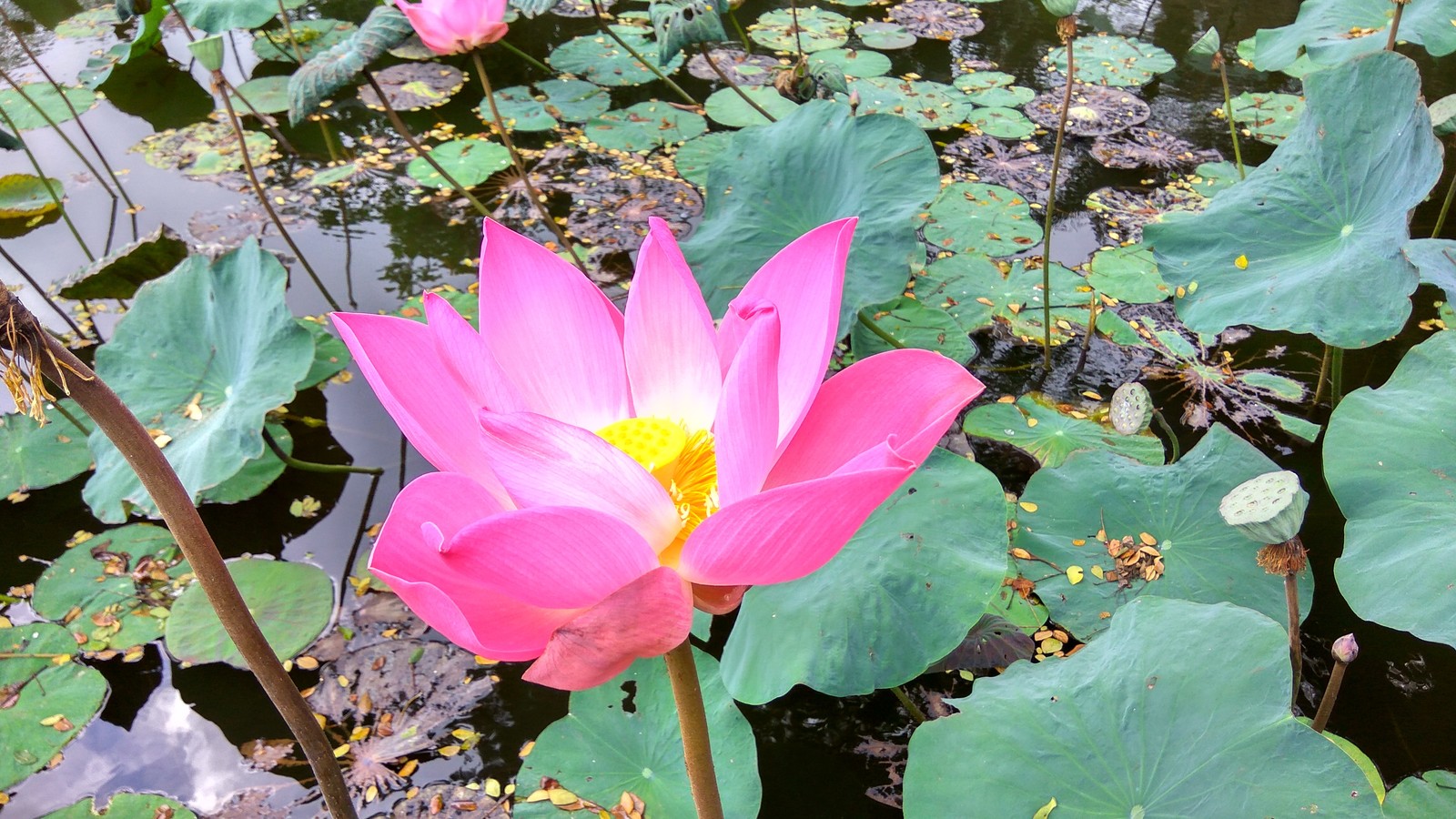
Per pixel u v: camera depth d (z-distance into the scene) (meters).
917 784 1.39
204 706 1.72
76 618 1.81
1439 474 1.55
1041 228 2.42
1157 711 1.36
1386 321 1.68
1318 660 1.68
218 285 2.02
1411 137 1.75
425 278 2.38
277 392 1.88
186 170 2.78
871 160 1.97
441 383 1.14
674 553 1.11
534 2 2.34
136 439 1.16
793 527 0.93
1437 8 2.28
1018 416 1.98
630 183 2.63
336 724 1.70
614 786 1.55
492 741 1.68
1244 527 1.37
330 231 2.53
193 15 3.15
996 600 1.69
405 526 0.98
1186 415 2.00
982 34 3.42
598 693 1.63
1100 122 2.81
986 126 2.80
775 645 1.56
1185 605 1.43
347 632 1.80
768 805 1.61
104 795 1.63
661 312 1.18
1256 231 1.87
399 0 1.96
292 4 3.22
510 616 1.01
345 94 3.09
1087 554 1.68
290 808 1.62
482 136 2.87
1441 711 1.62
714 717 1.58
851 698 1.71
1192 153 2.66
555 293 1.18
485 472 1.13
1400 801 1.47
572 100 3.04
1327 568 1.78
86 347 2.25
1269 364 2.10
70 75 3.26
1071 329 2.17
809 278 1.16
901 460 0.93
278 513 1.96
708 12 2.30
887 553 1.58
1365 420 1.63
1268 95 2.91
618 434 1.15
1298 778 1.30
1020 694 1.42
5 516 1.96
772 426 1.03
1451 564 1.47
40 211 2.59
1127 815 1.33
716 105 2.97
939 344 2.14
